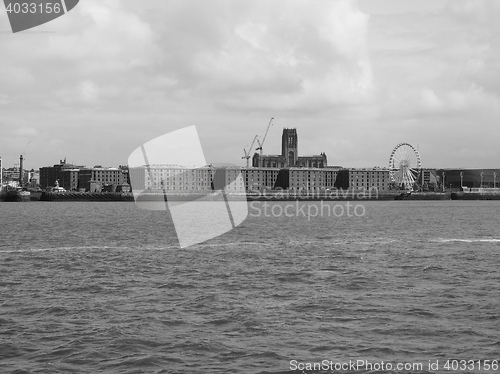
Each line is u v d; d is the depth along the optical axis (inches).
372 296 1875.0
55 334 1445.6
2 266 2539.4
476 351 1328.7
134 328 1497.3
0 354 1310.3
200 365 1253.1
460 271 2374.5
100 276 2277.3
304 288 2020.2
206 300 1818.4
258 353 1318.9
